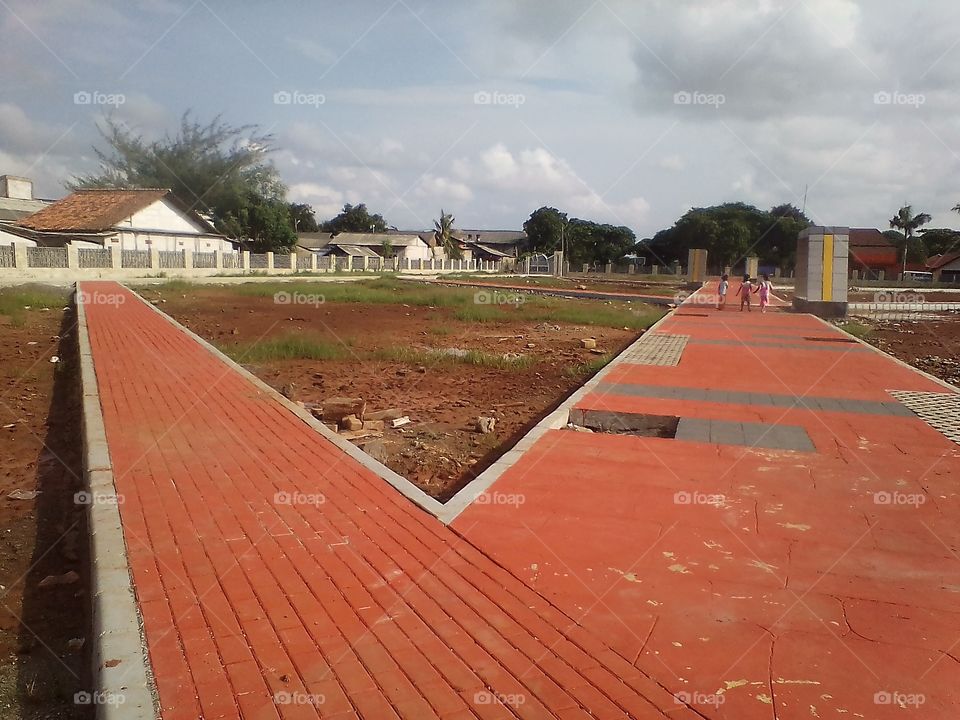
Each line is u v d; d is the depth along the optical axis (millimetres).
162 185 57750
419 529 5020
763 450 7117
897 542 4871
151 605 3873
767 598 4062
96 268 34938
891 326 23875
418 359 13977
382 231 93000
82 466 6848
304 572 4316
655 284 53562
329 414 8945
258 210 56375
